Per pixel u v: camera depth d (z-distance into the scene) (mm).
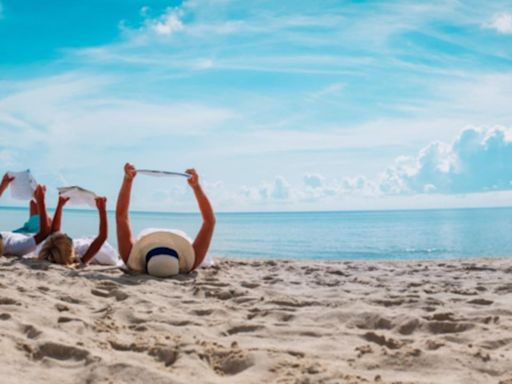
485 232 31797
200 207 6988
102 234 7254
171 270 6422
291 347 3285
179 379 2576
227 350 2996
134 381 2568
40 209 7352
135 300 4730
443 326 3773
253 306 4641
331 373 2637
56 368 2797
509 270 7477
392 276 6949
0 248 7070
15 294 4562
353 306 4602
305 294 5355
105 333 3529
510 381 2588
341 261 8859
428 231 35469
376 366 2869
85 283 5527
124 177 6758
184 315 4191
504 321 3971
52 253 6914
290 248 20578
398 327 3828
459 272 7367
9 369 2715
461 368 2793
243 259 8992
